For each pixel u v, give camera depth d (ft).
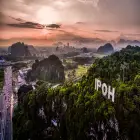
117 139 76.95
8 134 115.14
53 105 107.86
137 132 72.13
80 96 94.63
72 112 93.25
